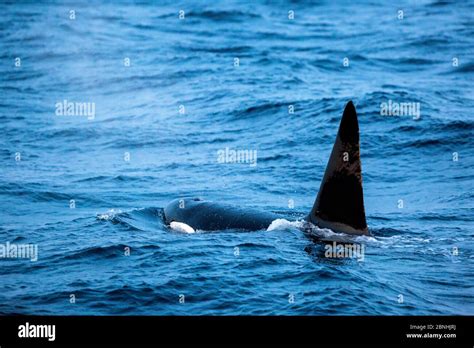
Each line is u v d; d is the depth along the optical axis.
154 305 45.31
